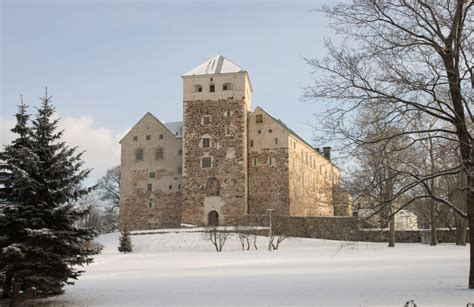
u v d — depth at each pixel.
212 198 76.19
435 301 18.23
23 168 20.73
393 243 57.50
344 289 22.23
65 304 21.11
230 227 70.12
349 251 51.34
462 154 20.80
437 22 20.28
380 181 21.58
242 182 75.75
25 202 20.73
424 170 32.09
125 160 85.31
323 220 70.75
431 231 58.22
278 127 78.56
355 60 21.25
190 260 45.19
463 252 43.38
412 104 20.48
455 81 20.42
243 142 76.69
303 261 39.75
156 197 83.00
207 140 77.62
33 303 21.42
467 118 24.17
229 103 77.75
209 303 20.12
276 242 65.62
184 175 77.44
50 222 21.12
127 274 32.94
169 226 81.50
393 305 17.91
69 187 21.17
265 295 21.50
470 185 20.17
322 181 100.62
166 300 21.30
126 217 83.69
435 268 29.64
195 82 79.12
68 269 21.39
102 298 22.34
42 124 21.59
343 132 21.59
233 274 30.42
